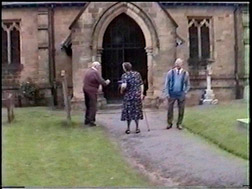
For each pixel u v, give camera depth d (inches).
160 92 700.7
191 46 847.7
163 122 538.6
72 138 444.5
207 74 788.6
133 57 772.0
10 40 830.5
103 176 313.0
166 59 707.4
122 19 764.0
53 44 820.6
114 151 390.3
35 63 829.2
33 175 312.7
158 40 705.0
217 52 853.8
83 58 699.4
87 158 365.1
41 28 818.8
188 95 814.5
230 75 856.9
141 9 702.5
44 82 820.6
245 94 837.2
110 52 771.4
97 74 512.7
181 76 474.9
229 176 296.4
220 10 852.0
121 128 499.2
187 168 323.0
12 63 829.2
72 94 748.6
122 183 296.5
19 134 458.3
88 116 517.7
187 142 411.5
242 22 855.1
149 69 706.8
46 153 380.8
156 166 336.8
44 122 543.8
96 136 453.4
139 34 769.6
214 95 793.6
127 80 462.9
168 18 708.0
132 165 346.3
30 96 808.3
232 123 455.2
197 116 531.5
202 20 850.8
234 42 859.4
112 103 726.5
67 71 815.7
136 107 466.6
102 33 704.4
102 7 700.7
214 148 385.1
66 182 297.1
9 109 545.3
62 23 821.9
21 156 364.2
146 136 449.4
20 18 826.2
